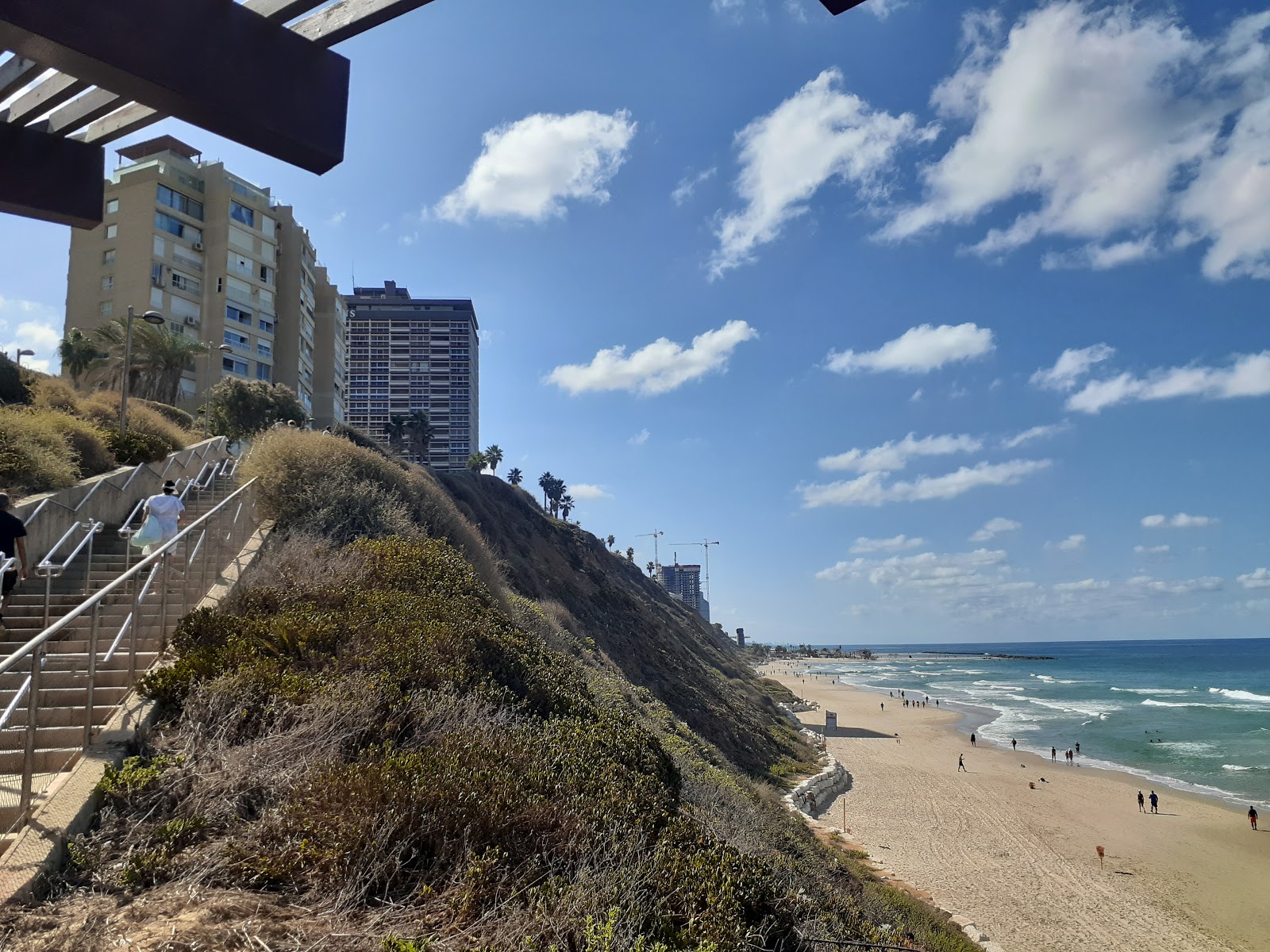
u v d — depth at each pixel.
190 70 2.19
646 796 8.39
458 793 6.00
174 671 7.46
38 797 5.61
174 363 40.06
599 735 10.54
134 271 47.75
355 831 5.32
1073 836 32.16
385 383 125.25
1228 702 88.94
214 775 6.06
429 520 21.38
